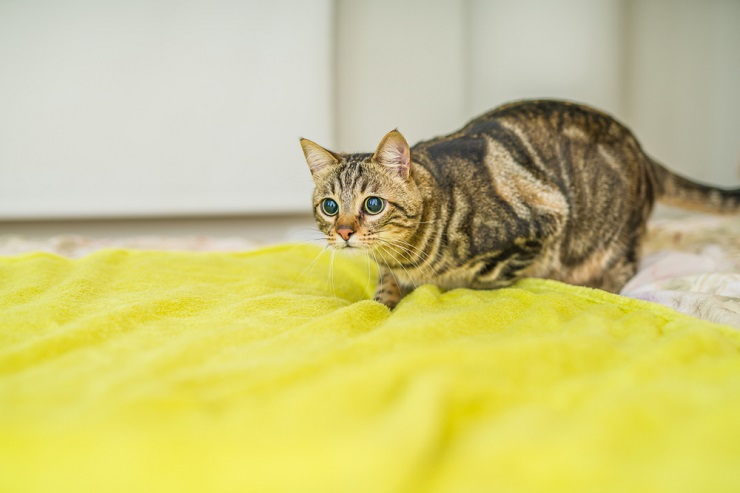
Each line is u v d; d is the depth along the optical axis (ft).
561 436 2.08
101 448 2.02
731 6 12.43
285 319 4.03
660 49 12.55
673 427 2.15
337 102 12.13
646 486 1.81
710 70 12.62
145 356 3.14
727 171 12.81
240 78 11.14
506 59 11.91
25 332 3.65
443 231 5.16
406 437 1.91
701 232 8.40
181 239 8.89
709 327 3.40
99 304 4.34
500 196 5.28
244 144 11.31
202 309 4.36
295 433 2.11
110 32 10.70
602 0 11.40
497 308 4.02
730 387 2.49
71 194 10.97
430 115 12.37
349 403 2.28
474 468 1.94
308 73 11.23
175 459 1.98
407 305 4.36
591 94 11.59
